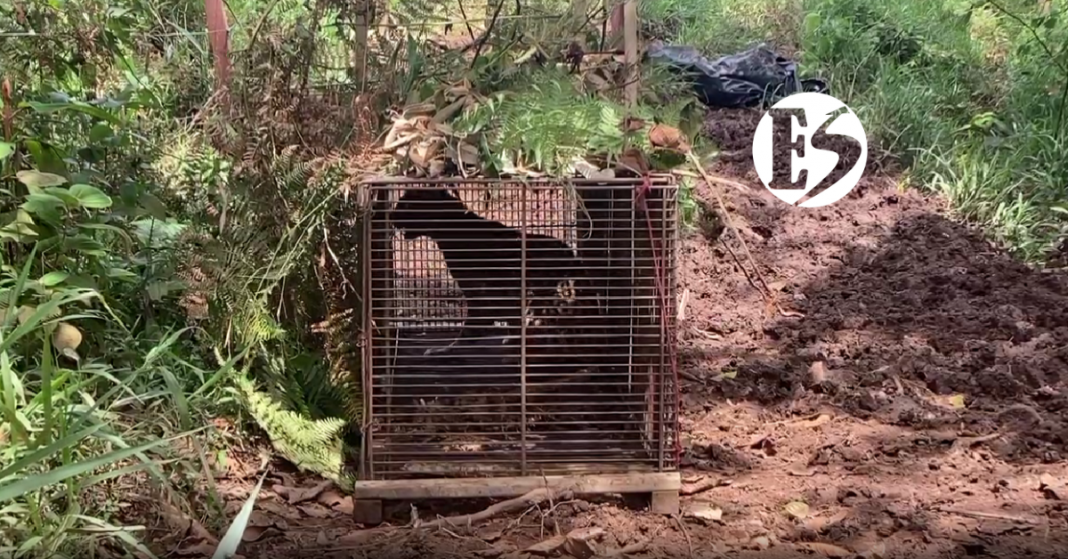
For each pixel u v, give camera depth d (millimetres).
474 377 3234
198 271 3605
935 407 4027
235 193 3553
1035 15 8805
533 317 3209
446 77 3443
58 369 3314
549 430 3291
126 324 3736
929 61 8547
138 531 2932
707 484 3377
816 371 4305
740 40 9016
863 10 9211
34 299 3424
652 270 3102
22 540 2746
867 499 3291
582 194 3072
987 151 7004
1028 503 3295
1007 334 4844
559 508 3117
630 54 3416
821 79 8344
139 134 4051
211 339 3602
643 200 3029
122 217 3686
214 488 3037
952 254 5980
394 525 3094
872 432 3836
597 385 3242
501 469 3203
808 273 5742
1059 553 2975
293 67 3484
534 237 3135
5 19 3955
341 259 3445
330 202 3375
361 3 3512
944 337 4805
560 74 3311
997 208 6383
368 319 3086
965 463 3578
